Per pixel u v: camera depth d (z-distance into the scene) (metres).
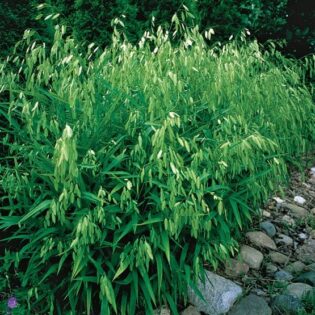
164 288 1.57
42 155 1.57
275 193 2.22
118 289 1.53
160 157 1.46
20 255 1.55
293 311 1.60
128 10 2.40
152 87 1.57
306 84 3.08
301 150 2.47
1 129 1.83
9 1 2.12
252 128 1.78
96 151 1.58
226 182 1.71
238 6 3.03
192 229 1.50
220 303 1.61
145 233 1.59
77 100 1.65
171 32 2.54
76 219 1.52
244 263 1.81
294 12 3.22
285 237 2.04
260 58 2.05
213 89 1.66
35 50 1.65
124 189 1.42
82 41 2.30
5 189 1.61
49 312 1.56
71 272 1.56
